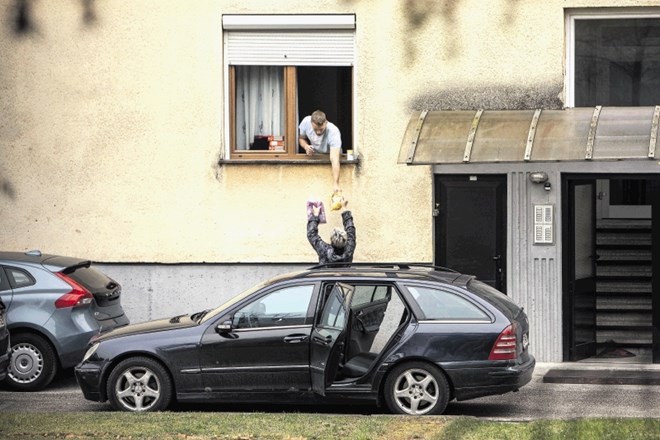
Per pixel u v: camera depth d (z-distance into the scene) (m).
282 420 15.07
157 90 22.94
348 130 23.05
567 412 17.16
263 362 16.27
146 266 23.06
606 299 24.19
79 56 22.98
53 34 23.00
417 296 16.34
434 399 16.02
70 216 23.12
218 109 22.91
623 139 20.52
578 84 22.58
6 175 23.14
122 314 20.44
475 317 16.17
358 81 22.58
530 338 22.08
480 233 22.36
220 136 22.91
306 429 14.41
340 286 16.42
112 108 22.98
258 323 16.44
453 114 22.08
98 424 14.81
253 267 22.94
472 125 21.55
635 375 20.19
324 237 22.72
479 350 16.02
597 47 22.53
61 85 23.03
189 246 23.02
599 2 22.08
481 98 22.33
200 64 22.89
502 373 15.95
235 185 22.91
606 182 24.94
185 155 22.97
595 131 20.78
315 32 22.86
